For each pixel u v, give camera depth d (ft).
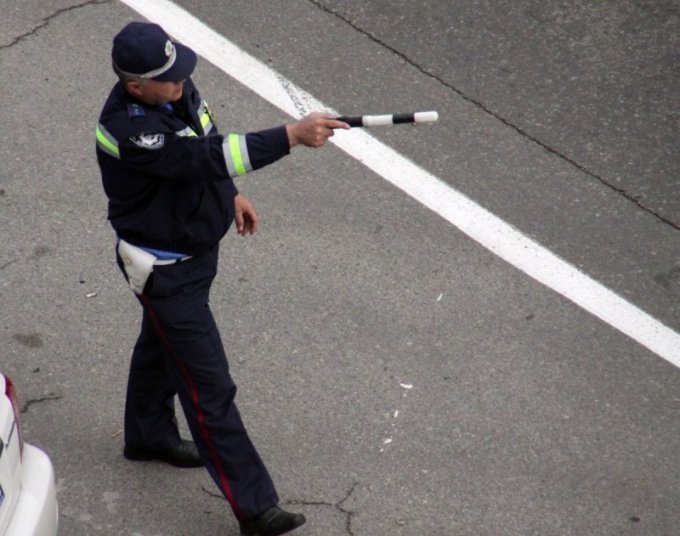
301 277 68.59
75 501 56.18
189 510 56.03
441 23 89.30
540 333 65.72
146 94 45.34
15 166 75.36
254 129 78.69
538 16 90.43
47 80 82.02
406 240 71.41
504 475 57.62
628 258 71.05
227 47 85.66
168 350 50.21
